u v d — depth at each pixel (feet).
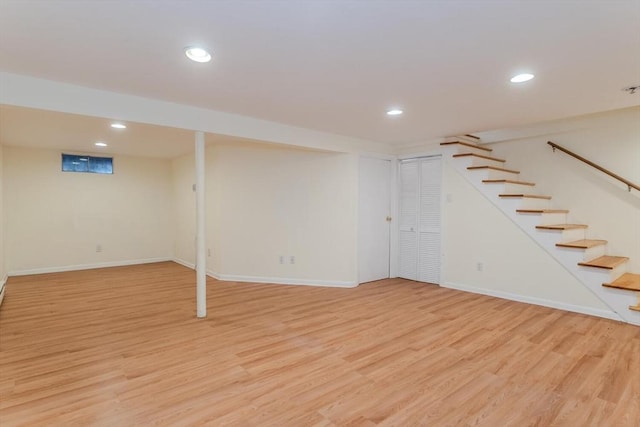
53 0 5.03
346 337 9.71
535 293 12.84
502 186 13.61
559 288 12.25
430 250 16.28
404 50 6.71
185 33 6.07
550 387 7.06
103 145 16.74
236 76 8.09
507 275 13.60
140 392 6.82
